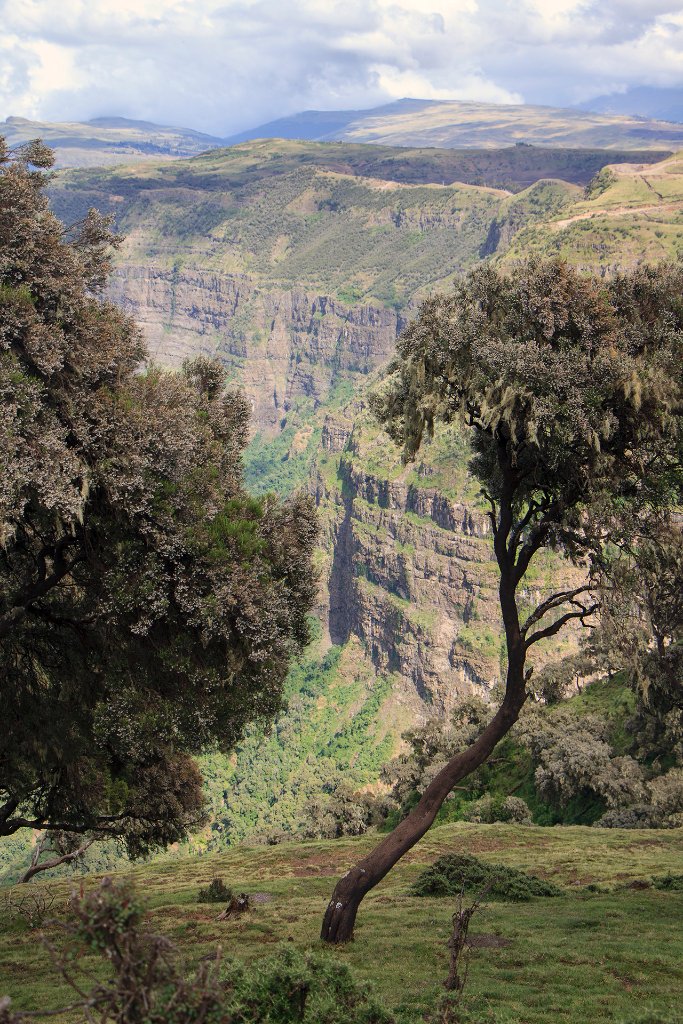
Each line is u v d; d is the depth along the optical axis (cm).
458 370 2083
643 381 1880
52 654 2725
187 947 2056
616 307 2091
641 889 2892
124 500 2159
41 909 2798
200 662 2367
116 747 2945
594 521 1986
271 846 4769
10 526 1944
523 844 4422
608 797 6788
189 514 2261
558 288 2011
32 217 2169
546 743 7975
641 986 1551
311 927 2309
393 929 2183
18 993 1661
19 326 2039
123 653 2512
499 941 1989
